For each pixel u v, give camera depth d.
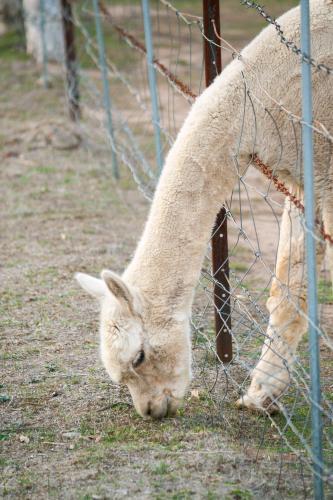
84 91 18.22
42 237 10.76
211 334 7.63
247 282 9.00
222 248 6.71
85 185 13.05
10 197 12.59
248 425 6.01
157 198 5.77
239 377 6.80
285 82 5.68
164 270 5.66
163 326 5.63
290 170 5.90
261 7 5.45
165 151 13.41
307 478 5.12
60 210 11.90
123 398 6.47
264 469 5.26
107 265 9.65
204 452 5.53
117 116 16.02
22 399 6.51
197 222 5.71
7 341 7.67
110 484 5.13
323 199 5.88
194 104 5.92
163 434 5.82
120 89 18.17
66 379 6.85
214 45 6.45
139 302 5.57
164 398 5.73
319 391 4.55
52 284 9.11
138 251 5.80
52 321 8.12
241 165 5.82
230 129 5.69
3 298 8.73
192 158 5.70
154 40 21.91
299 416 6.11
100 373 6.94
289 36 5.74
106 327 5.50
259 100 5.63
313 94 5.67
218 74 6.52
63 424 6.08
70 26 15.95
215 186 5.75
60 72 20.72
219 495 4.94
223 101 5.71
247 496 4.93
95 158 14.37
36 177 13.57
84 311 8.35
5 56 23.17
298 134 5.74
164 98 17.41
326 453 5.41
